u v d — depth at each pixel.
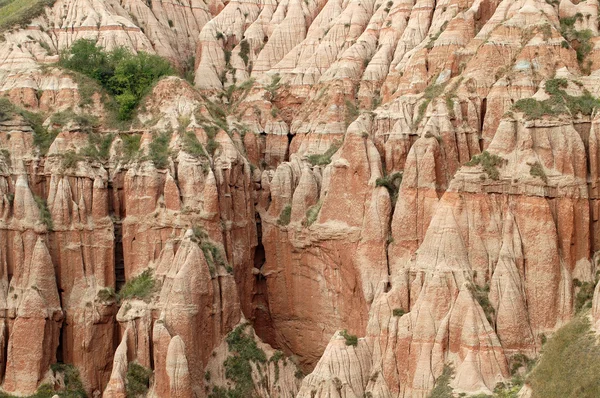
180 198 78.62
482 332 65.00
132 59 88.31
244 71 101.06
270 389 76.44
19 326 75.62
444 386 64.56
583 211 67.94
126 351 74.00
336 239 78.19
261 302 85.25
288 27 101.62
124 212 81.50
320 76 94.38
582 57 76.19
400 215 73.69
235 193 82.12
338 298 79.06
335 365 69.19
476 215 69.25
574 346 60.62
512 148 69.81
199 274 74.81
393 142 77.75
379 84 89.44
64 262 78.62
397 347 68.44
